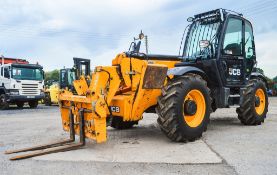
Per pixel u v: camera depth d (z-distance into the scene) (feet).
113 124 22.15
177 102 16.55
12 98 50.62
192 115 17.67
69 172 12.23
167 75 17.51
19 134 21.44
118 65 16.70
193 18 23.27
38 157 14.48
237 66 22.90
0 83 52.37
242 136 18.97
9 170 12.65
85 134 15.99
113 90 16.24
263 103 24.34
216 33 21.43
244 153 14.70
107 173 12.02
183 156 14.29
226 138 18.38
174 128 16.56
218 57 21.06
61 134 21.06
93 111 14.90
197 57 22.04
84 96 16.02
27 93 52.34
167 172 12.03
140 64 16.87
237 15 22.84
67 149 15.62
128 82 16.75
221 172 11.93
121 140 18.25
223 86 21.42
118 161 13.64
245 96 22.95
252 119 23.25
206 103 18.15
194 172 11.98
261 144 16.61
